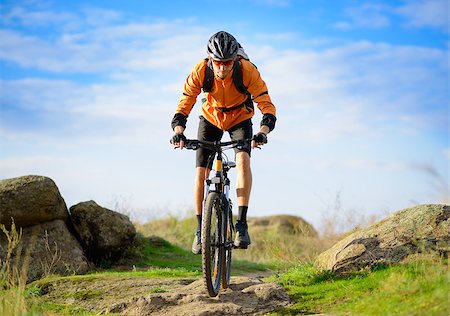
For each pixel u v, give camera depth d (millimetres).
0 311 5664
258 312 5652
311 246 11766
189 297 5879
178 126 6156
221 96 6090
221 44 5754
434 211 6426
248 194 6039
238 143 5762
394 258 6113
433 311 4492
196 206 6113
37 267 8734
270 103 6121
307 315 5273
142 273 8125
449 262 5574
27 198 9102
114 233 9992
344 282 6000
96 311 6211
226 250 6023
